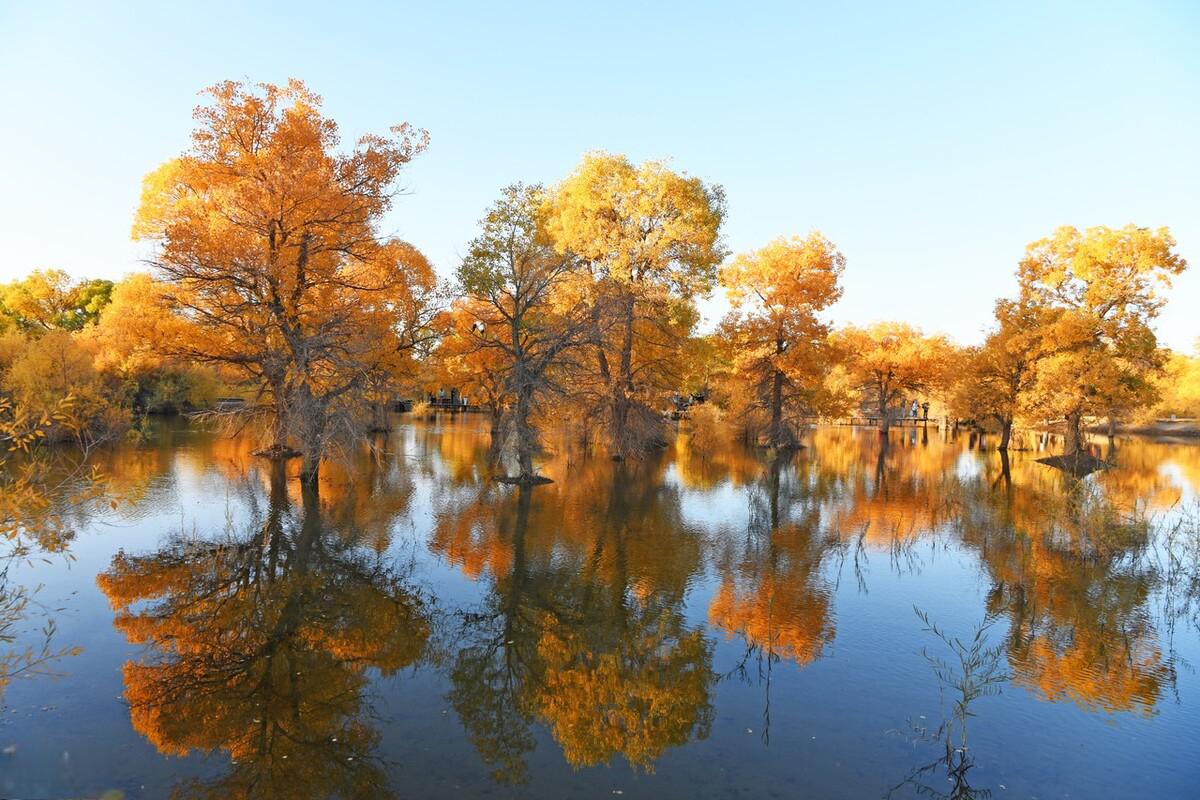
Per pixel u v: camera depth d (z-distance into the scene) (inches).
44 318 1915.6
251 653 339.0
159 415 1792.6
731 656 347.6
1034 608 423.2
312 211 772.6
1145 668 333.4
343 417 766.5
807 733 266.5
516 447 917.2
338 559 511.5
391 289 890.1
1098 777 236.5
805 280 1386.6
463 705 290.7
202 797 213.5
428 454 1208.8
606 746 254.2
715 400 1712.6
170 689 294.2
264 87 829.2
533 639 370.3
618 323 1051.9
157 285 824.9
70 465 862.5
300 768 233.0
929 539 613.6
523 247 949.2
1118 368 1245.1
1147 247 1285.7
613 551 557.9
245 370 924.0
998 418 1509.6
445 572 489.4
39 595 407.8
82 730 253.4
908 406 3100.4
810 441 1910.7
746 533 633.6
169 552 509.7
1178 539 575.2
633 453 1178.6
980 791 225.6
